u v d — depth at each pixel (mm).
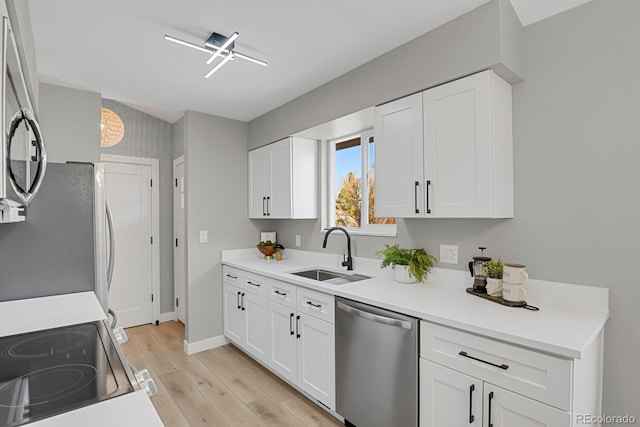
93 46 2051
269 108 3219
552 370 1187
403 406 1660
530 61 1775
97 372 945
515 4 1683
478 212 1688
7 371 949
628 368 1490
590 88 1596
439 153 1845
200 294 3311
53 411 748
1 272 1661
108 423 704
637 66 1479
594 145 1586
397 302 1736
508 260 1861
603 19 1562
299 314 2367
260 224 3744
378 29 1884
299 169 3070
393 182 2086
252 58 2189
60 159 2660
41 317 1411
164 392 2508
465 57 1729
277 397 2436
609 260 1544
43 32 1883
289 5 1677
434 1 1645
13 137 878
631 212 1491
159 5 1664
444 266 2148
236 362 3029
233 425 2117
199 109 3254
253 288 2916
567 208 1663
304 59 2236
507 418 1299
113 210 3836
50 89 2631
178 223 4137
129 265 3941
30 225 1721
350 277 2623
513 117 1836
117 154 3855
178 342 3500
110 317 3641
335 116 2521
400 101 2051
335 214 3162
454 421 1468
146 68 2361
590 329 1313
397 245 2373
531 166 1775
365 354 1850
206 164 3371
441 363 1513
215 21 1808
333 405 2078
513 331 1296
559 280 1688
